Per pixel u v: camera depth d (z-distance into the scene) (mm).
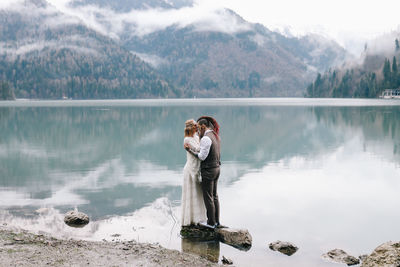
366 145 17531
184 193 6105
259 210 7172
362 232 6035
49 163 12938
